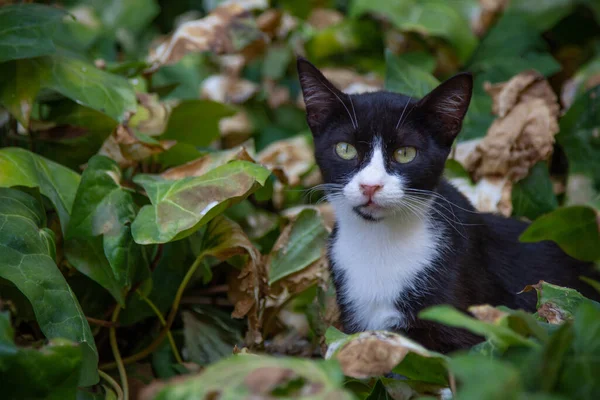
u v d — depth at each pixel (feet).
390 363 7.49
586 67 14.94
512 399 5.83
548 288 8.96
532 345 7.03
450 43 16.39
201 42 13.58
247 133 16.66
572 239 8.48
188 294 12.15
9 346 7.54
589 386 6.63
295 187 14.58
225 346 11.56
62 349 7.70
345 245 10.50
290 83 18.12
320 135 10.84
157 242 9.41
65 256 10.07
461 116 10.34
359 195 9.92
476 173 12.51
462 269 10.09
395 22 16.48
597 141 12.68
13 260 8.97
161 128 12.35
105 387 9.74
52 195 10.26
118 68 13.25
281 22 17.51
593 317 6.95
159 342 10.94
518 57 16.19
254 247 10.65
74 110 11.85
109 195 10.12
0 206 9.34
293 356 11.43
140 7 19.88
